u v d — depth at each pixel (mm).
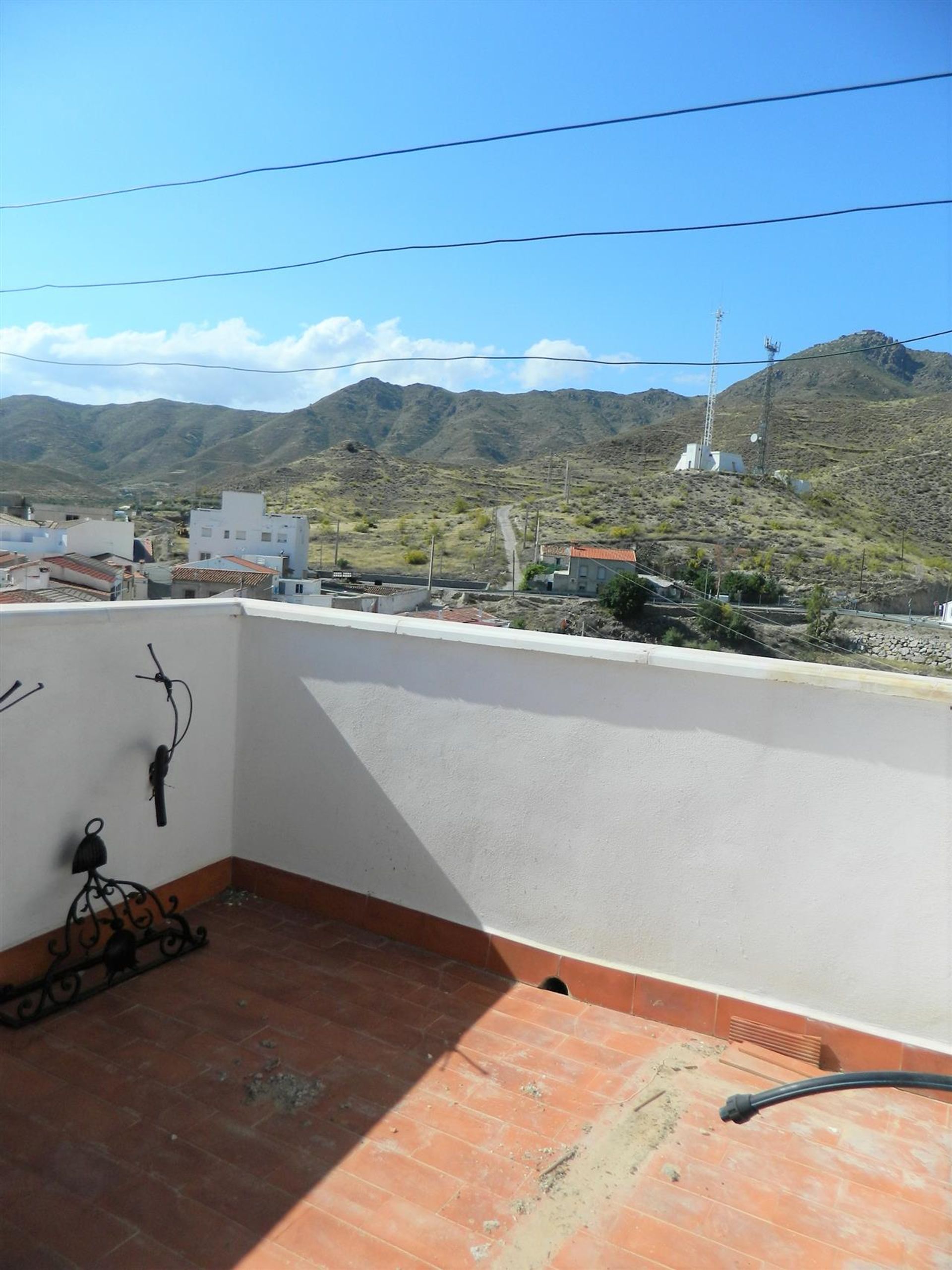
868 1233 2344
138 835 3863
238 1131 2654
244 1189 2406
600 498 91938
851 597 58000
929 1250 2293
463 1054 3143
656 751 3340
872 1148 2703
